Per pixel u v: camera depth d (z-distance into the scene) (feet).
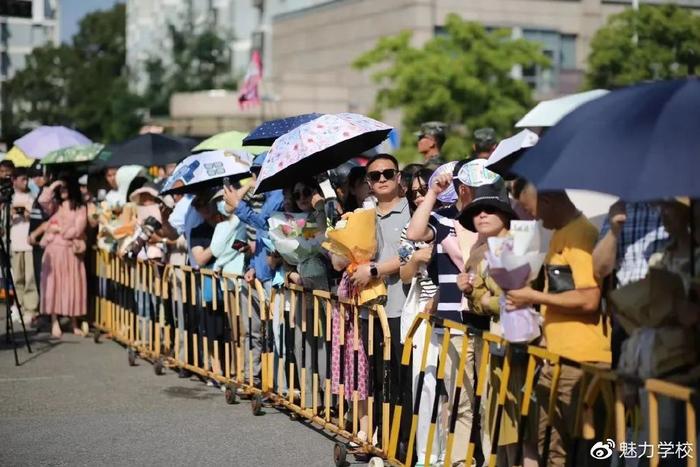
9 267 65.26
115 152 72.38
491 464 29.76
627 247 30.22
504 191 34.27
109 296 69.21
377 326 37.63
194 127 238.27
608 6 236.63
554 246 28.76
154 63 296.30
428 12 224.12
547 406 29.35
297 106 236.63
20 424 45.27
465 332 31.76
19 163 83.71
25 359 62.49
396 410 35.68
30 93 325.42
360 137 43.21
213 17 317.42
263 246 47.60
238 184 57.21
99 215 72.02
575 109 26.05
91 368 59.26
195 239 54.03
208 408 48.16
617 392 25.13
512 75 214.90
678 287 25.94
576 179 24.03
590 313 28.30
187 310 55.67
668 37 166.91
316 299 41.91
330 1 258.57
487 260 29.27
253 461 38.50
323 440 41.65
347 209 44.55
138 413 47.19
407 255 36.35
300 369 44.01
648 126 24.02
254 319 50.01
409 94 176.45
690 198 24.94
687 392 22.57
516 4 231.50
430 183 36.01
